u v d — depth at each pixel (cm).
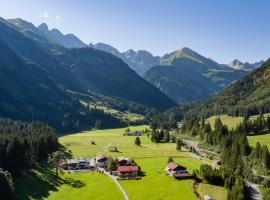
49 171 15988
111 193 12850
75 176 15538
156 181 14100
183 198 11944
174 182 13762
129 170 15250
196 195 12169
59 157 18038
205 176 13525
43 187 13750
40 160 17600
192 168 16262
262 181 13912
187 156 19512
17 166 14388
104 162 17475
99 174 15725
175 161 18000
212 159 18612
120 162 16550
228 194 11456
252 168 16412
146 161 18288
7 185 11606
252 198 12019
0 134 19375
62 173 15925
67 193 13225
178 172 14812
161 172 15550
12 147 14375
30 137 18412
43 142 18325
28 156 15775
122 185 13888
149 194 12556
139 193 12744
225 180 12850
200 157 19250
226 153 16625
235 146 18175
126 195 12631
